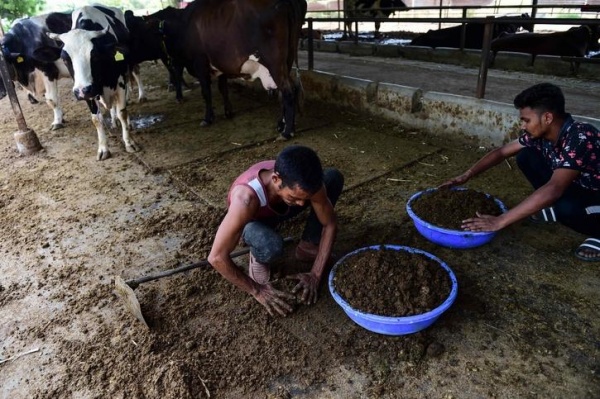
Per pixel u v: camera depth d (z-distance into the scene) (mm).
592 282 2336
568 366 1879
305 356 2008
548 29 11172
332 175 2518
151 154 4527
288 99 4625
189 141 4859
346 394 1822
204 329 2201
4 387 1976
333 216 2227
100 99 4453
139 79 6527
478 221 2432
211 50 4734
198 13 4773
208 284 2510
